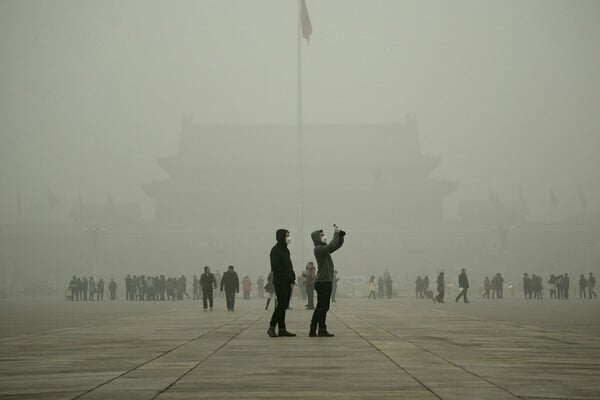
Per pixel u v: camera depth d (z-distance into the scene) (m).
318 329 22.08
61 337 20.84
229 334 21.44
